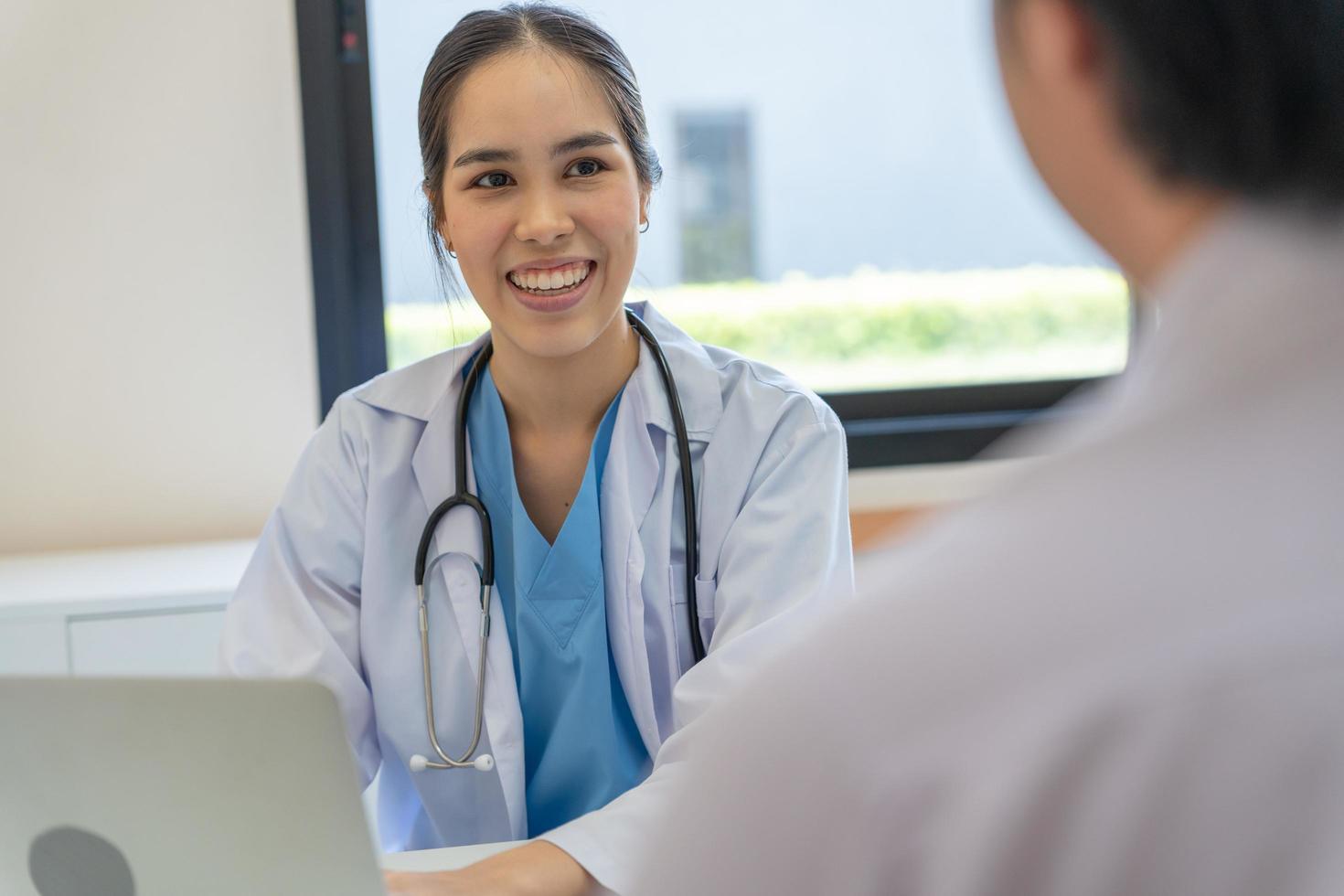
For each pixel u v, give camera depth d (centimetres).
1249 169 31
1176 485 32
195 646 192
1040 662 31
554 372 125
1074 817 30
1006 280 264
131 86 224
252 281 231
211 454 232
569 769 126
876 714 32
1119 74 32
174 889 74
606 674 125
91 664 189
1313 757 29
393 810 131
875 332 262
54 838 74
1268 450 31
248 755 68
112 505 230
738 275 257
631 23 246
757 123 253
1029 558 32
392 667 126
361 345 243
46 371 227
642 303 138
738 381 131
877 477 252
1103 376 267
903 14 254
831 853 32
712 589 125
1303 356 31
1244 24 31
